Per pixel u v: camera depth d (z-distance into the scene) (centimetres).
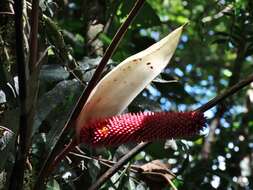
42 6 86
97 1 119
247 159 174
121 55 106
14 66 87
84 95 61
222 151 152
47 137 73
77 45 123
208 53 221
